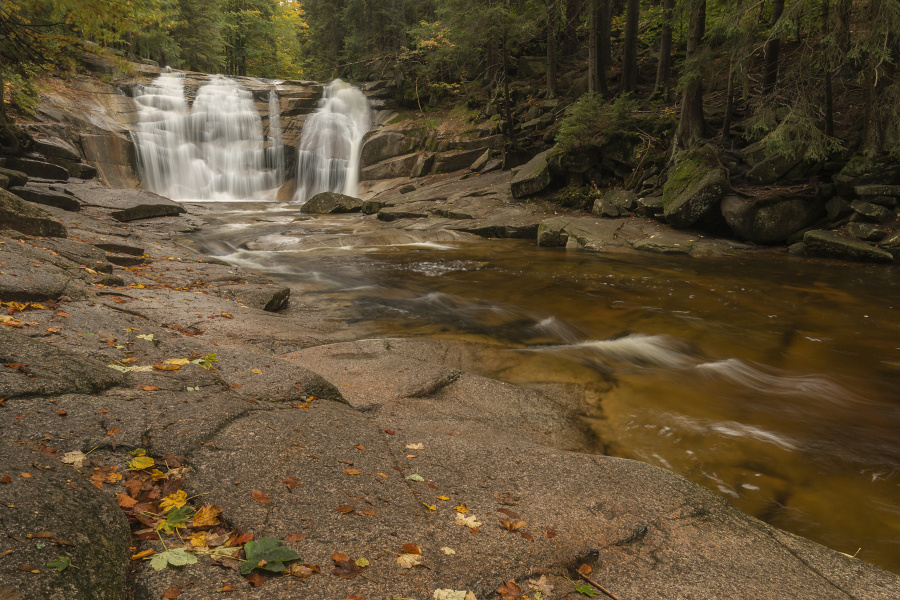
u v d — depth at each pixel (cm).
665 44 2061
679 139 1705
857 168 1353
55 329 441
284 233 1616
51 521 192
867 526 349
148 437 291
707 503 308
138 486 248
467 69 3031
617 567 240
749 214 1408
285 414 355
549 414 484
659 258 1330
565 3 2352
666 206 1512
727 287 1033
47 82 2475
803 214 1394
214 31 4006
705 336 750
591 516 278
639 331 771
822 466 420
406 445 346
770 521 354
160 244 1225
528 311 873
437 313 851
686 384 581
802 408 528
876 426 492
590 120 1825
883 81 1334
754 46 1509
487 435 413
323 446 319
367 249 1460
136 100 2731
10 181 1483
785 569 253
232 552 213
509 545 242
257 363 455
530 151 2270
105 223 1358
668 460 425
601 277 1127
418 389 490
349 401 448
